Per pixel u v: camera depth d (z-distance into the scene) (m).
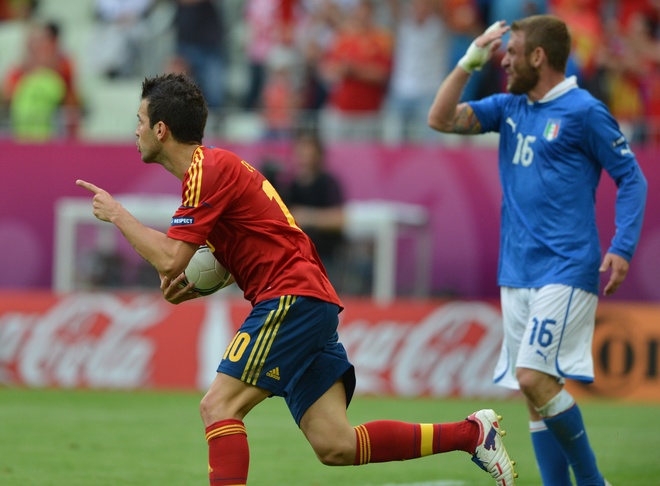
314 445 16.97
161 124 16.69
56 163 45.41
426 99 47.88
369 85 48.75
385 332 39.41
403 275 43.56
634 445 27.91
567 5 45.97
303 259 16.72
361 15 49.00
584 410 35.34
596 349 38.12
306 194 42.66
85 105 54.38
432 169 43.72
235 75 56.34
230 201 16.42
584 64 44.94
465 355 38.97
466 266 43.56
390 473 23.72
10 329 40.34
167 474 23.05
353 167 44.22
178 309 39.94
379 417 32.38
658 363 37.91
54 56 51.03
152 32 56.75
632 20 49.03
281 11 51.94
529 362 18.80
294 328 16.31
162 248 16.11
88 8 61.84
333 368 16.95
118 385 39.81
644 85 47.62
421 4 47.72
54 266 45.34
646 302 42.44
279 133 45.59
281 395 16.58
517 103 20.27
